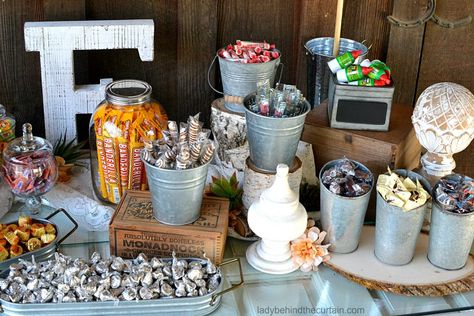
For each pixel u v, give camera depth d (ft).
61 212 5.33
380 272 4.87
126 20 5.70
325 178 4.90
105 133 5.16
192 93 6.40
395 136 5.33
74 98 5.76
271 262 4.91
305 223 4.82
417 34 6.30
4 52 5.85
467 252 4.84
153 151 4.67
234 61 5.35
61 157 5.76
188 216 4.76
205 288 4.47
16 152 5.07
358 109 5.33
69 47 5.57
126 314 4.39
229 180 5.44
